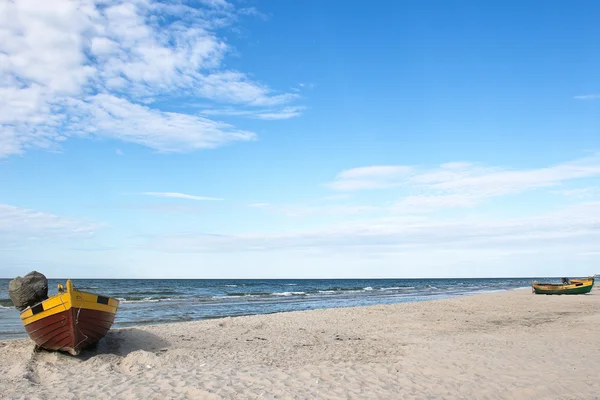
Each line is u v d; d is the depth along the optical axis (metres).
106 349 11.86
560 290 36.19
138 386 7.84
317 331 16.12
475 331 15.77
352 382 8.41
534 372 9.06
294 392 7.62
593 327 15.84
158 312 25.91
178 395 7.37
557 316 20.50
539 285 36.88
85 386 7.92
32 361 10.11
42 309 10.34
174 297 40.28
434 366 9.76
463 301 29.59
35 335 10.62
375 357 11.12
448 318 20.08
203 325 17.20
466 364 9.92
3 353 11.02
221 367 9.62
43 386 8.02
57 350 10.90
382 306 25.80
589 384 8.15
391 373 9.22
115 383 8.12
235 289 61.72
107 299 11.29
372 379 8.66
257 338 14.49
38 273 11.71
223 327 16.83
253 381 8.32
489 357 10.64
